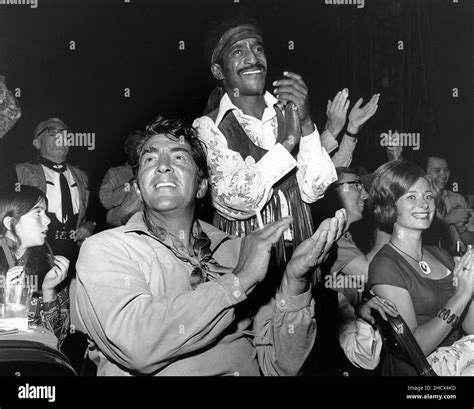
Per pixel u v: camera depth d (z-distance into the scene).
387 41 3.21
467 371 2.92
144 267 1.72
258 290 1.87
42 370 2.32
